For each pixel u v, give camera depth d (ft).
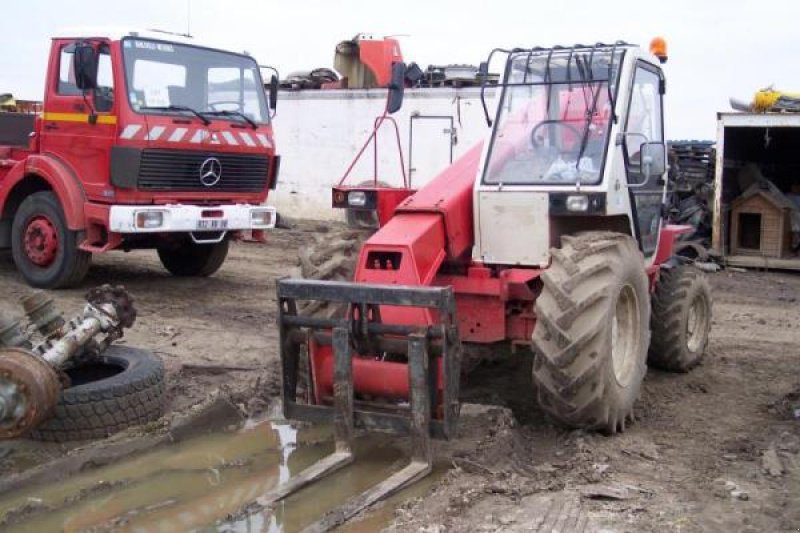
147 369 18.28
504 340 18.93
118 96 29.09
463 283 18.03
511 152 18.45
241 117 32.58
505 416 18.03
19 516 14.05
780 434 18.26
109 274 36.09
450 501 14.10
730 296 37.01
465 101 56.08
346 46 61.11
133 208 29.25
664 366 23.30
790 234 44.75
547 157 18.20
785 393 21.74
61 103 30.60
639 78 19.34
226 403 18.84
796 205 45.29
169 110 30.22
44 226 31.17
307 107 62.34
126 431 17.39
